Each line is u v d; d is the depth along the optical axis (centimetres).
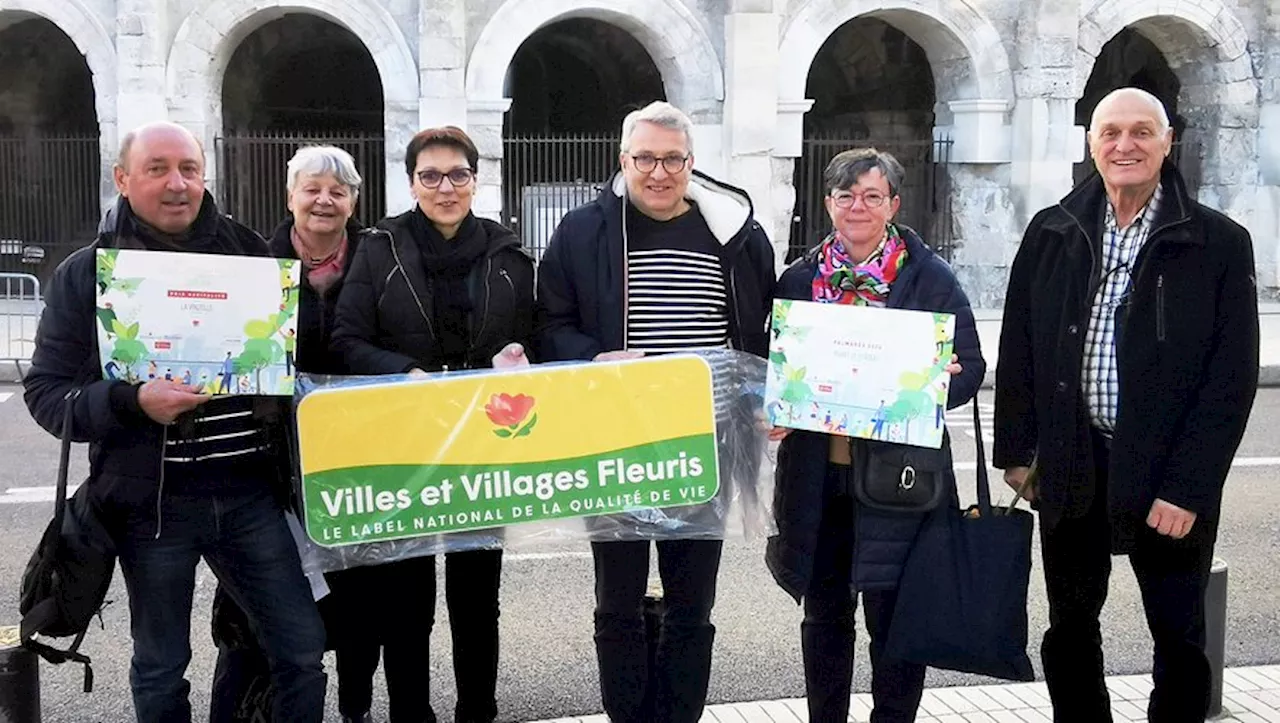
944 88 1909
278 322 370
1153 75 2177
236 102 2106
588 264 423
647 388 408
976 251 1875
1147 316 385
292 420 393
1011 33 1833
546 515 408
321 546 396
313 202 434
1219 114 1934
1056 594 418
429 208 431
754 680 546
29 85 2128
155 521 366
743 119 1753
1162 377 382
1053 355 401
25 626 356
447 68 1717
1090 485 397
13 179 2020
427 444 399
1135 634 601
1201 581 395
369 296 428
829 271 421
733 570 702
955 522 408
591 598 655
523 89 2328
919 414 403
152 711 368
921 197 1997
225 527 375
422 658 454
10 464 948
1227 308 382
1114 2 1841
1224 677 529
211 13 1727
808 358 410
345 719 463
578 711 512
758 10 1738
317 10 1731
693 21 1769
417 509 400
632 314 420
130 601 376
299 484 394
